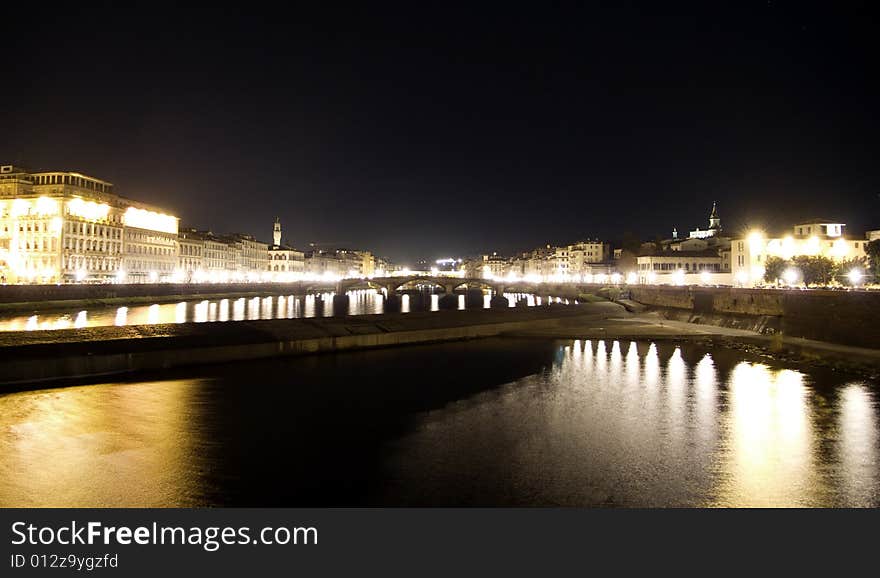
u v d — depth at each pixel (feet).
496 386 153.28
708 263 577.43
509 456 93.50
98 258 521.65
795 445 100.48
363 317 251.19
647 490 79.97
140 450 94.22
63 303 397.60
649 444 100.68
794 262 379.76
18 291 366.84
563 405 131.13
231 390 142.82
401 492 78.48
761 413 123.95
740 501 76.69
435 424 112.88
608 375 172.76
